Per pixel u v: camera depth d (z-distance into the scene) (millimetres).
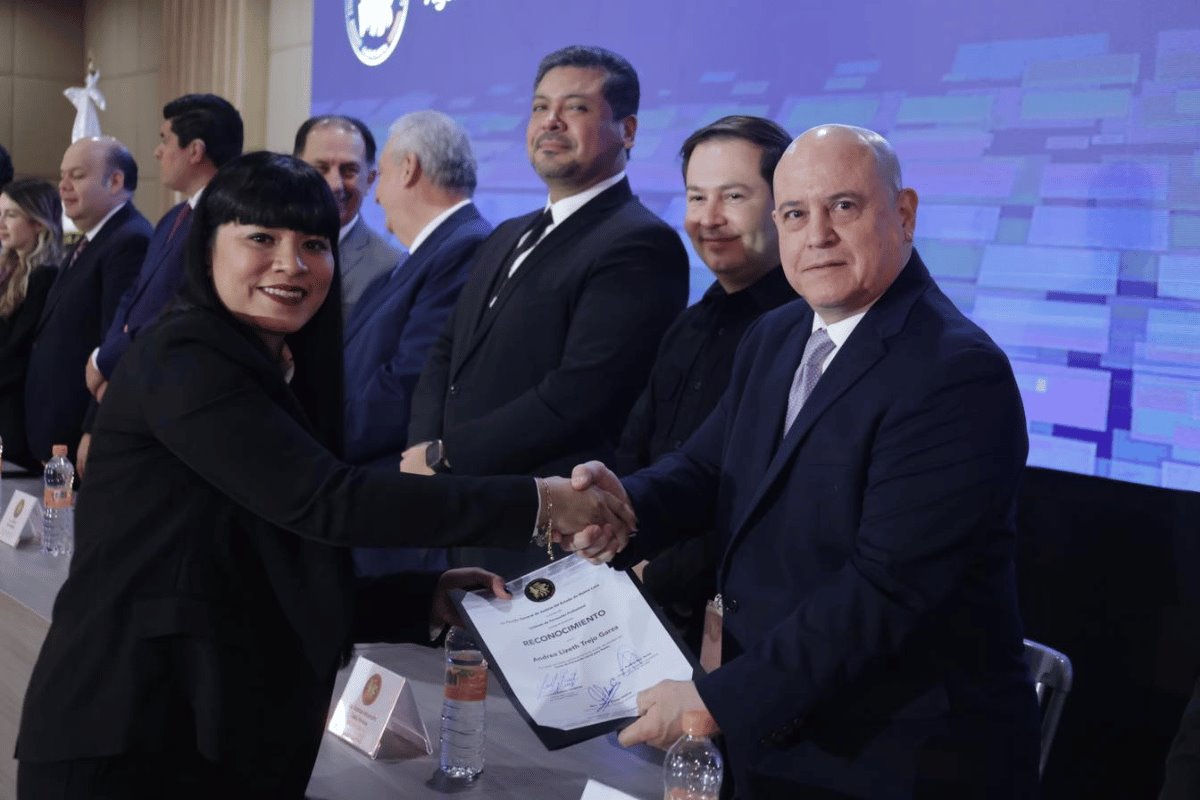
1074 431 2760
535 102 2566
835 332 1596
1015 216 2865
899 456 1444
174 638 1364
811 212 1531
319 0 5645
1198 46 2555
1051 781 2807
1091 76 2729
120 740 1329
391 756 1649
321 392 1575
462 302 2717
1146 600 2635
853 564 1442
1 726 2238
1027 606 2836
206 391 1387
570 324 2469
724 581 1656
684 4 3695
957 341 1482
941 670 1488
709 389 2160
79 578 1396
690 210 2221
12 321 4254
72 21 8547
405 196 3152
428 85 4926
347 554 1491
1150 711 2633
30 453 4094
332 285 1554
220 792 1403
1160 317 2613
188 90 7004
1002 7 2893
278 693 1418
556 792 1544
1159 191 2615
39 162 8547
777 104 3422
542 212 2641
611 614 1585
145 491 1401
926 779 1465
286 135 6387
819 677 1409
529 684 1503
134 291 3652
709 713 1304
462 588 1622
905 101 3098
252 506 1396
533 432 2391
